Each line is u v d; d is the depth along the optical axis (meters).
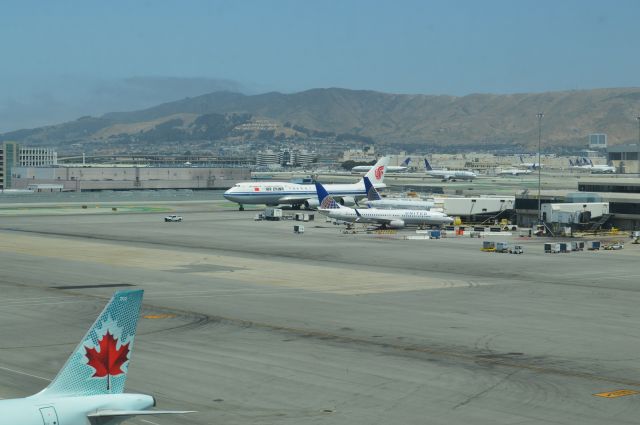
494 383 53.03
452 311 79.69
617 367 57.56
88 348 31.22
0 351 62.00
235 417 45.66
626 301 86.44
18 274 104.12
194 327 70.94
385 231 172.75
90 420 29.92
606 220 176.88
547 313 78.88
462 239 157.88
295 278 102.69
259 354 60.78
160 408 47.12
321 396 49.91
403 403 48.56
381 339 66.44
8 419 28.59
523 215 192.38
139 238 154.00
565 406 48.09
